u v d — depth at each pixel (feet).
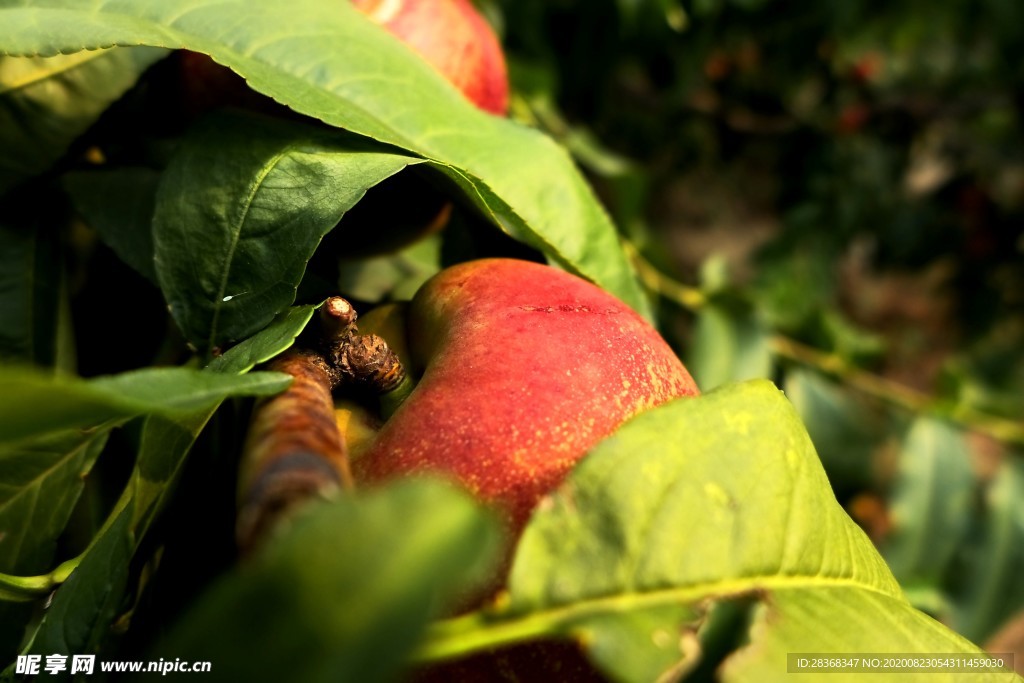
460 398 0.69
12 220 0.90
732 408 0.67
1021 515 1.56
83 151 0.91
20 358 0.88
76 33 0.78
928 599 1.48
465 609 0.64
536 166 0.87
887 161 2.99
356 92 0.82
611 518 0.62
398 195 0.88
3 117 0.87
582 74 1.94
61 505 0.76
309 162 0.78
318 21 0.84
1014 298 3.24
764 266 2.71
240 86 0.88
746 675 0.62
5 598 0.75
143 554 0.72
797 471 0.68
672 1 1.90
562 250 0.86
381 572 0.49
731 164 3.15
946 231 3.10
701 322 1.43
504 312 0.73
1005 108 3.11
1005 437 1.61
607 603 0.61
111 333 0.96
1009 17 2.88
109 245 0.89
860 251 3.86
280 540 0.51
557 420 0.68
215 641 0.50
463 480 0.66
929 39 3.01
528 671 0.65
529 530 0.61
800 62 2.68
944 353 3.99
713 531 0.64
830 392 1.55
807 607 0.65
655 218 3.84
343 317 0.72
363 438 0.72
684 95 2.42
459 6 0.99
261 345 0.71
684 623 0.61
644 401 0.71
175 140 0.92
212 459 0.73
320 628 0.49
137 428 0.87
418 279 0.97
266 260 0.76
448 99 0.87
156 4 0.81
